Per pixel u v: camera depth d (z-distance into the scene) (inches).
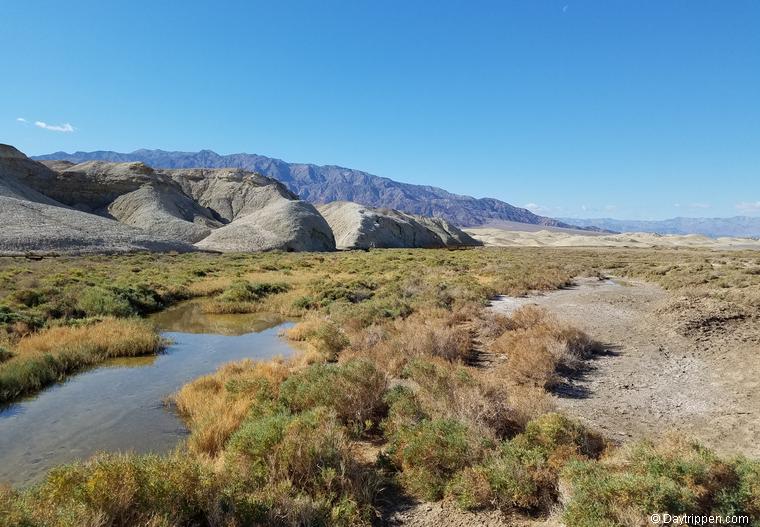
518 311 619.5
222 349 558.6
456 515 194.2
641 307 728.3
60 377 430.3
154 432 310.0
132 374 449.4
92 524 153.3
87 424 323.6
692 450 207.0
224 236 3376.0
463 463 222.5
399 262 1830.7
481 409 278.8
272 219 3782.0
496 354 469.7
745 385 348.5
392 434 272.5
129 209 4028.1
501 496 197.9
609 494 175.8
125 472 178.2
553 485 202.8
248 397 337.7
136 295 859.4
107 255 2073.1
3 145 4089.6
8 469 258.8
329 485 201.8
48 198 3828.7
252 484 198.8
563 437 237.6
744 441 255.8
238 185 5575.8
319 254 2618.1
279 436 226.1
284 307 835.4
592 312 686.5
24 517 148.1
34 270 1282.0
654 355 451.5
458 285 938.7
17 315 616.1
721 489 180.4
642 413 307.3
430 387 324.2
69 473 178.2
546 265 1518.2
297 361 466.6
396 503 206.8
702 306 609.3
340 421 284.8
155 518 163.2
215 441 269.7
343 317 654.5
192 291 1013.8
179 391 392.2
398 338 480.4
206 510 176.6
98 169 4724.4
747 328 514.0
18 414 342.3
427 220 5644.7
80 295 789.2
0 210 2470.5
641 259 2032.5
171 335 643.5
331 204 5270.7
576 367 412.8
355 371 321.1
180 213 4335.6
